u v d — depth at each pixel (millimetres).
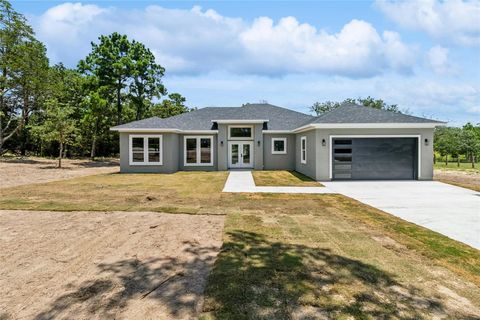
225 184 13461
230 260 4500
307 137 16891
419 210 8102
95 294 3475
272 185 13148
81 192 11016
